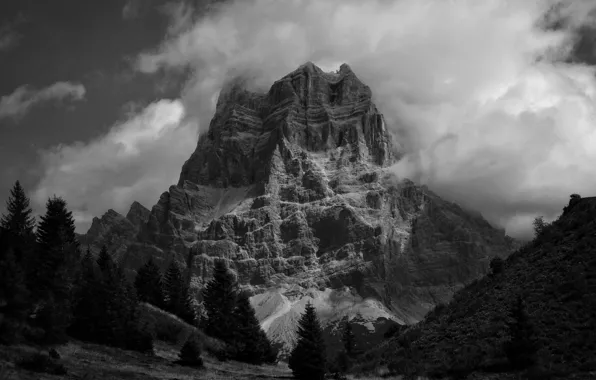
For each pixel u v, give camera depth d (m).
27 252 85.31
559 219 78.56
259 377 87.62
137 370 74.38
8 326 68.62
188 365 90.75
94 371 64.19
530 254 75.81
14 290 72.88
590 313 57.56
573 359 53.47
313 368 86.88
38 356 59.50
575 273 63.31
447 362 63.31
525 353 56.16
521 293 67.12
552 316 59.69
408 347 74.75
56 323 79.44
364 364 81.75
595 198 75.94
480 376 57.06
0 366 55.19
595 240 66.50
